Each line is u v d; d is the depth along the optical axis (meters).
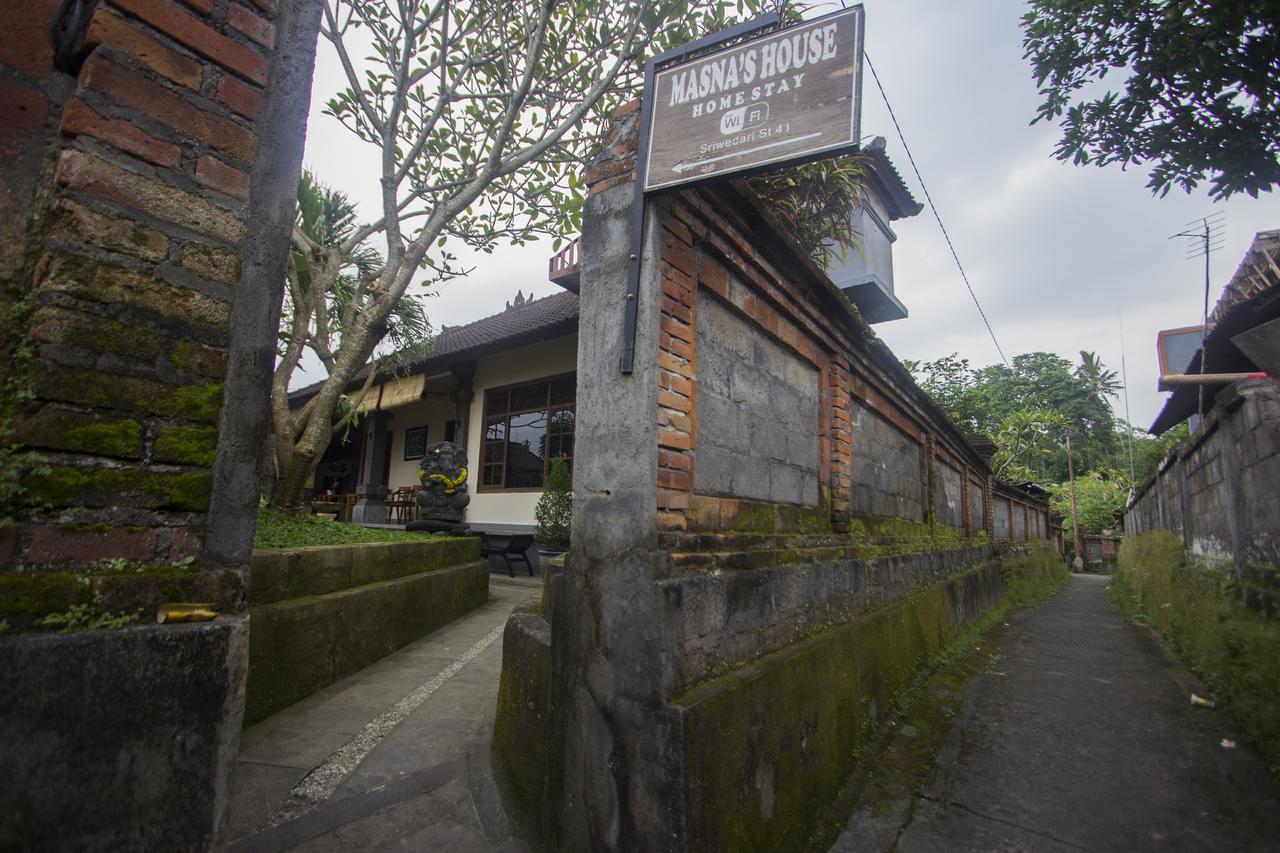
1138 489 15.42
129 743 1.39
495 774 2.99
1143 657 6.83
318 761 3.11
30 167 1.50
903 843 2.95
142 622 1.48
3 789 1.23
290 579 4.19
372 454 15.66
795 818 2.89
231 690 1.57
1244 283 6.43
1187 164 4.21
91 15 1.55
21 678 1.26
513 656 3.14
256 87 1.83
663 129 2.64
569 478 9.93
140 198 1.59
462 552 7.41
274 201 1.86
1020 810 3.26
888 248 10.05
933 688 5.27
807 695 3.15
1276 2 3.44
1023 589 12.16
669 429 2.62
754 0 5.20
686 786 2.11
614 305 2.67
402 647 5.40
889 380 5.99
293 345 6.15
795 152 2.37
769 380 3.77
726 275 3.28
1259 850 2.88
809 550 3.90
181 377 1.63
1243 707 4.10
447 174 6.51
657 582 2.35
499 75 5.97
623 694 2.32
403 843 2.52
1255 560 5.02
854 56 2.38
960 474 10.11
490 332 13.72
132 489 1.53
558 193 6.57
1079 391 40.47
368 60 5.95
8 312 1.44
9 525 1.35
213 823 1.50
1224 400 5.29
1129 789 3.49
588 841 2.33
